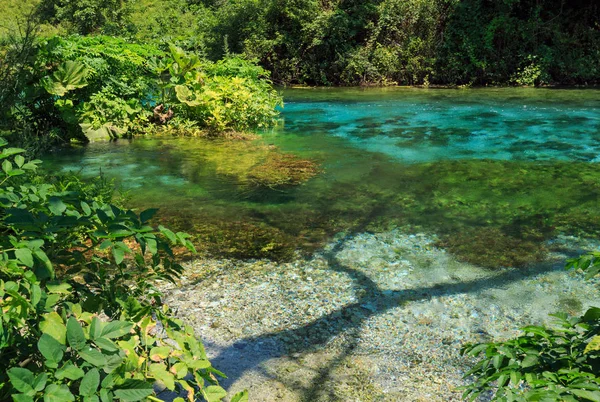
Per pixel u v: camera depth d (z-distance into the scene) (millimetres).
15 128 7602
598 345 1518
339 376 2932
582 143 8734
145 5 25703
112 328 1589
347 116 11711
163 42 15242
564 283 3957
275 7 19094
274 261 4391
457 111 12086
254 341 3260
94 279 2168
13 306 1504
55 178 5648
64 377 1458
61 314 1823
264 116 10508
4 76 7801
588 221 5234
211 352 3137
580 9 18156
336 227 5152
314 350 3178
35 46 8516
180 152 8414
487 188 6363
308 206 5777
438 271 4184
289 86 18438
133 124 9797
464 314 3549
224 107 9953
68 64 8836
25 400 1326
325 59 18938
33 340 1711
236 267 4277
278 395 2770
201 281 4023
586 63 17234
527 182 6590
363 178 6855
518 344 1710
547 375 1497
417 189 6355
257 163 7668
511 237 4852
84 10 23781
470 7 17938
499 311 3576
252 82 11195
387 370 2984
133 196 6129
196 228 5129
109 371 1537
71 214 1849
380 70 18500
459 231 5016
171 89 10336
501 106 12656
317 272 4184
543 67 17203
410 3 18312
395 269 4227
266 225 5211
